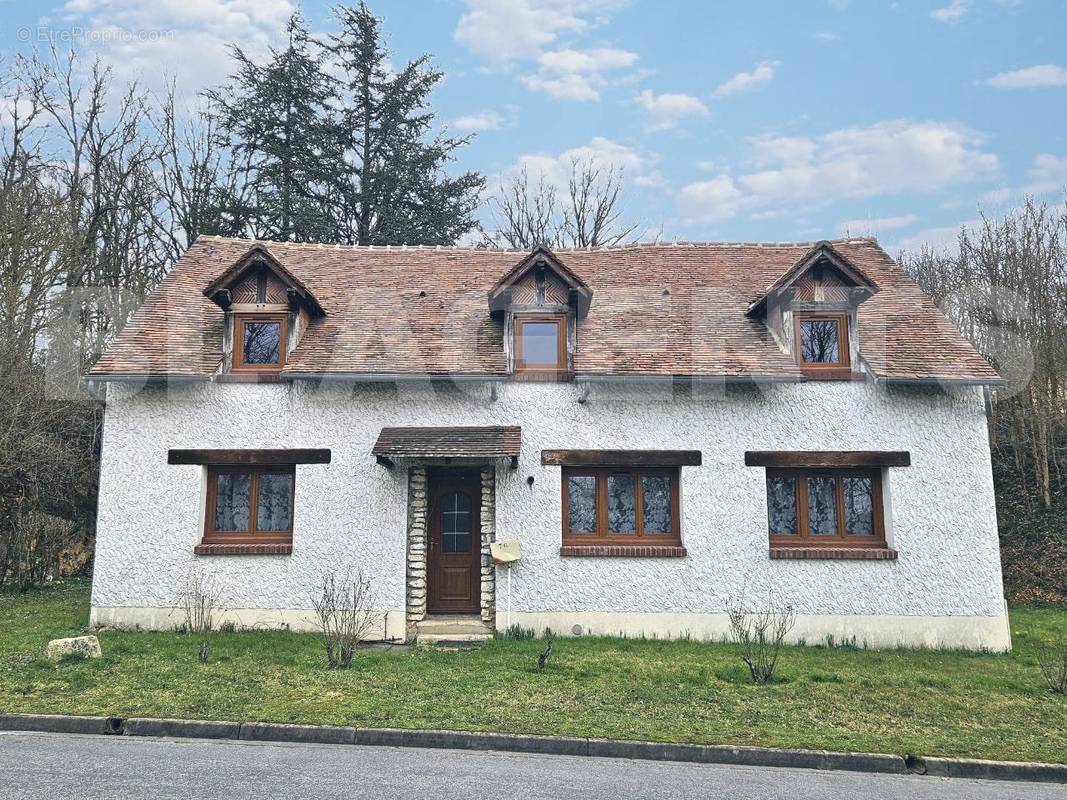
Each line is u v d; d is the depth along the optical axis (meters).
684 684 8.95
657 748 6.99
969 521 11.52
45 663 9.06
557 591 11.57
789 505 12.05
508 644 10.84
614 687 8.74
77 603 14.03
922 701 8.62
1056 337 20.27
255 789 5.76
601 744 7.03
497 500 11.77
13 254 18.59
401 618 11.41
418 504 11.91
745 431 11.84
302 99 26.81
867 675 9.58
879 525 11.91
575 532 11.99
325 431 11.88
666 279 14.20
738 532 11.63
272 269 11.92
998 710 8.34
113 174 23.69
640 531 12.02
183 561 11.58
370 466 11.79
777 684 9.09
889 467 11.71
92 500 19.25
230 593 11.53
